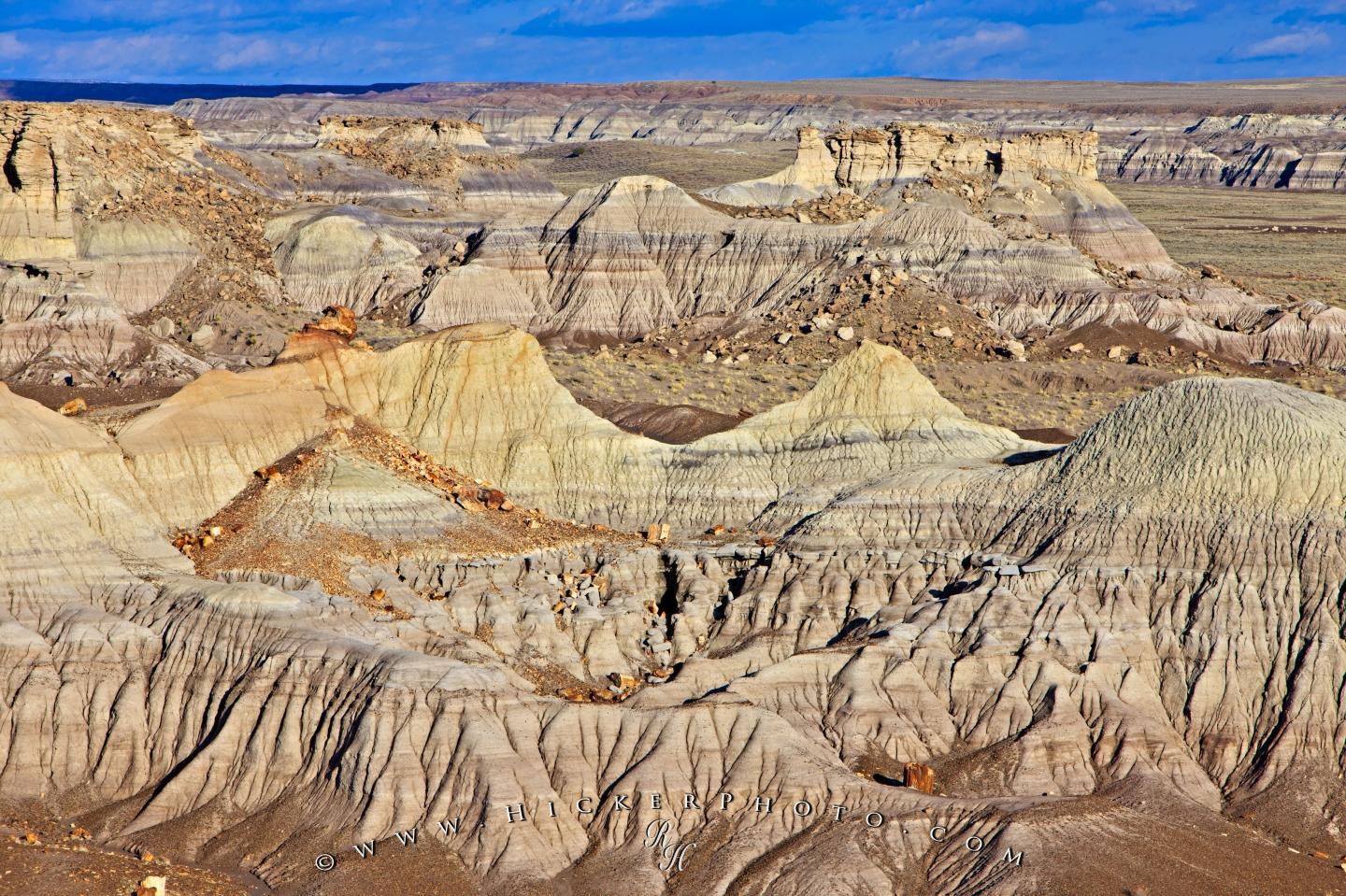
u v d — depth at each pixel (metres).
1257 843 82.56
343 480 107.19
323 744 82.81
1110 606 98.62
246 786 82.25
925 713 92.06
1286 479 102.06
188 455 106.88
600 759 83.25
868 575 105.75
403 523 105.75
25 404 100.81
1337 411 106.19
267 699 84.50
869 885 75.38
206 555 99.62
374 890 74.62
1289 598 97.56
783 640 101.25
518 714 83.38
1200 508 102.50
